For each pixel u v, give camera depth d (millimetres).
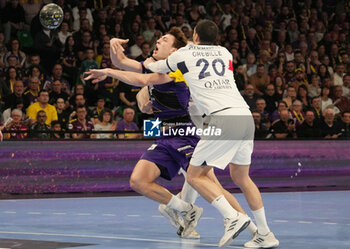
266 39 21031
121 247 6461
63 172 14211
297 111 18266
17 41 17391
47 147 14117
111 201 12273
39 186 14023
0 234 7496
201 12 21547
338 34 22797
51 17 9117
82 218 9375
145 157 7531
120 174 14672
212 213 10094
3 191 13773
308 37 21984
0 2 18141
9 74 16531
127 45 19016
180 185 15031
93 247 6426
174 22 20266
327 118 17547
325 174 16359
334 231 7867
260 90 19141
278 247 6582
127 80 7043
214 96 6633
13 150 13859
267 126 17109
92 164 14438
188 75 6797
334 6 23859
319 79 20500
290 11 22688
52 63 18188
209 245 6742
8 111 15625
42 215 9781
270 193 14156
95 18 19109
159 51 7727
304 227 8273
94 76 7016
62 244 6621
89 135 15266
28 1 18516
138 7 19906
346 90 20922
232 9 21531
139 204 11664
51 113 15602
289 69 20156
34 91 16188
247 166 6785
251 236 7559
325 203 11766
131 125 15711
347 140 16641
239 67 19031
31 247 6375
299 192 14422
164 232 7812
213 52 6895
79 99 16031
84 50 18078
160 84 7512
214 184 6676
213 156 6551
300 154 16156
